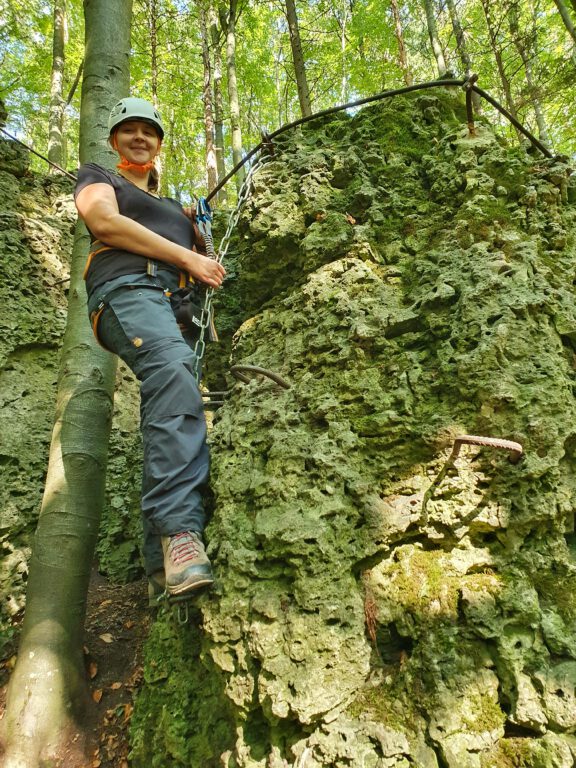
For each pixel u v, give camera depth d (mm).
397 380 1833
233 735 1556
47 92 11320
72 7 11320
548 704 1316
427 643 1439
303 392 1917
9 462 2984
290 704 1344
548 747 1268
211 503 1866
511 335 1719
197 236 2207
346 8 12125
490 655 1416
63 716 2033
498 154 2252
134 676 2305
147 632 2547
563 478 1596
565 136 11148
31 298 3576
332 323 2043
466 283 1903
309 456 1726
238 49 12344
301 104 8453
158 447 1592
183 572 1475
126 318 1683
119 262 1757
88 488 2373
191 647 1831
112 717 2135
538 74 10180
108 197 1763
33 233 3846
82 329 2578
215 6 9805
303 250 2332
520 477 1532
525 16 10461
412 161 2492
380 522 1618
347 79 13086
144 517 1801
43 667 2072
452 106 2723
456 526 1562
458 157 2289
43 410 3266
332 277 2193
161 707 1813
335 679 1399
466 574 1536
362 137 2609
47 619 2156
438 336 1872
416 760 1282
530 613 1423
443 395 1761
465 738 1292
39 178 4387
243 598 1548
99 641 2498
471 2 11195
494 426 1615
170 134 13383
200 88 11875
